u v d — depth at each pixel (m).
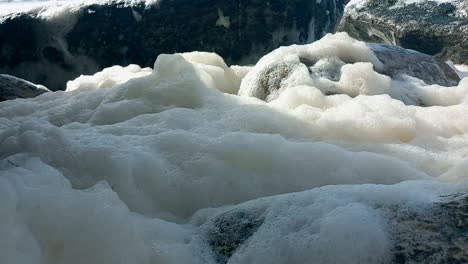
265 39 8.66
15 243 1.51
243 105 3.61
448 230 1.67
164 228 2.02
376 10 8.10
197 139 2.84
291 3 8.59
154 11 8.32
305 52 4.62
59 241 1.64
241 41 8.61
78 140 2.78
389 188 1.89
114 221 1.69
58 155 2.58
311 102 3.80
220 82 5.02
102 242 1.65
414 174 2.68
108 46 8.39
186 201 2.54
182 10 8.33
